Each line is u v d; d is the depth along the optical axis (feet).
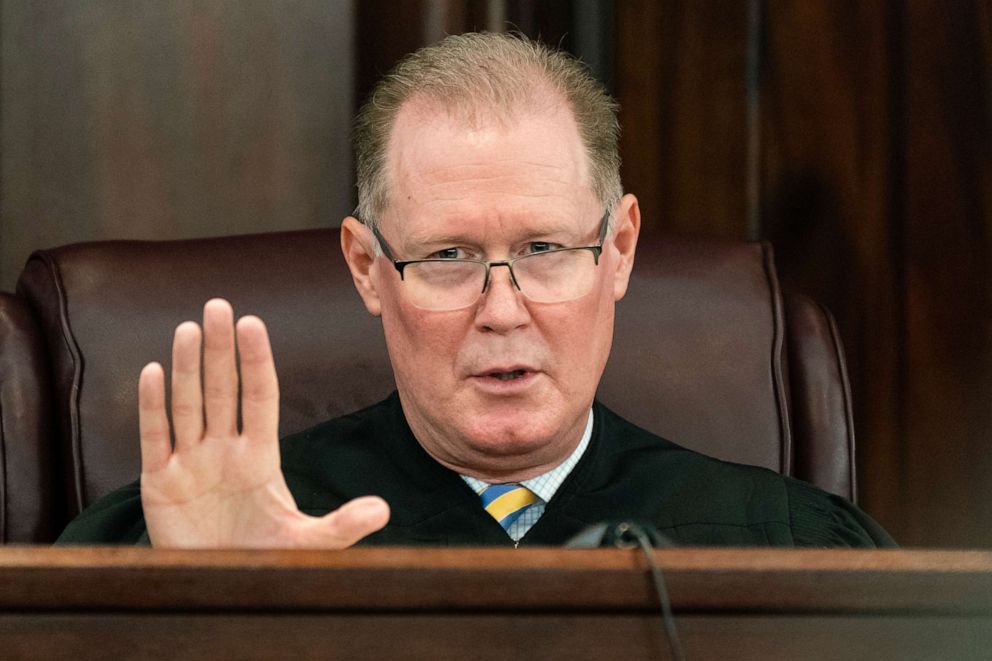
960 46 30.55
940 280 30.86
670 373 22.82
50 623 10.27
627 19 32.40
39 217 32.07
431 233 18.34
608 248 19.20
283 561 10.37
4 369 21.95
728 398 22.82
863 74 31.58
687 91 32.50
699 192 32.55
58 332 22.25
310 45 32.53
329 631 10.31
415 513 20.27
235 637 10.29
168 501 14.57
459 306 18.45
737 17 32.24
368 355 22.67
